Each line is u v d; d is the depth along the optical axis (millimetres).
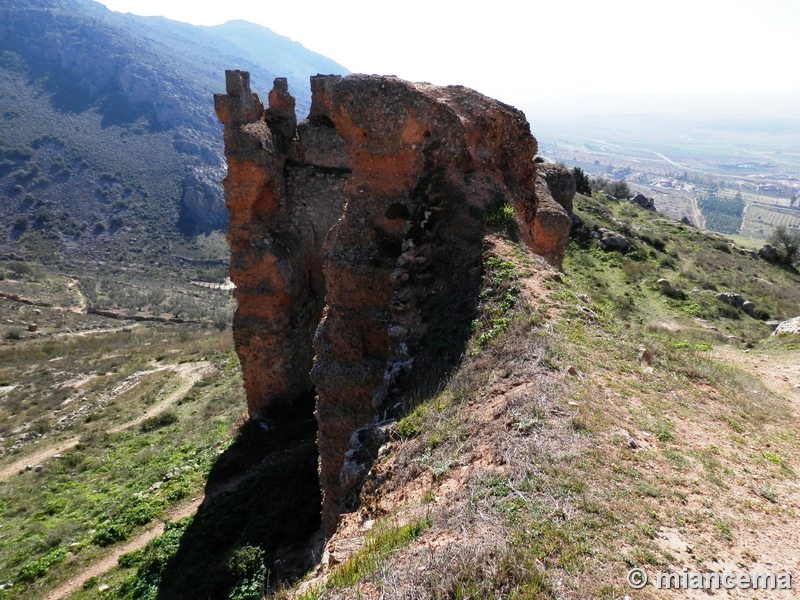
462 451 6949
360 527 6898
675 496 5965
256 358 20703
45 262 111562
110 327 72812
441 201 12695
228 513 16422
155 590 14141
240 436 20844
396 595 4539
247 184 18562
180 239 135375
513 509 5457
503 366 8469
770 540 5602
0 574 15672
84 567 15789
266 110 21109
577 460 6207
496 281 10461
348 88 13227
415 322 11461
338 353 12945
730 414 8789
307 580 6527
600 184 70125
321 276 21703
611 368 8773
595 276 31906
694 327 25469
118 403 31391
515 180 14766
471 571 4570
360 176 13484
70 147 151875
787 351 18406
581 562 4770
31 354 49219
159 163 158750
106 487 20375
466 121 13711
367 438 9469
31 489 21266
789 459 7629
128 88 185750
